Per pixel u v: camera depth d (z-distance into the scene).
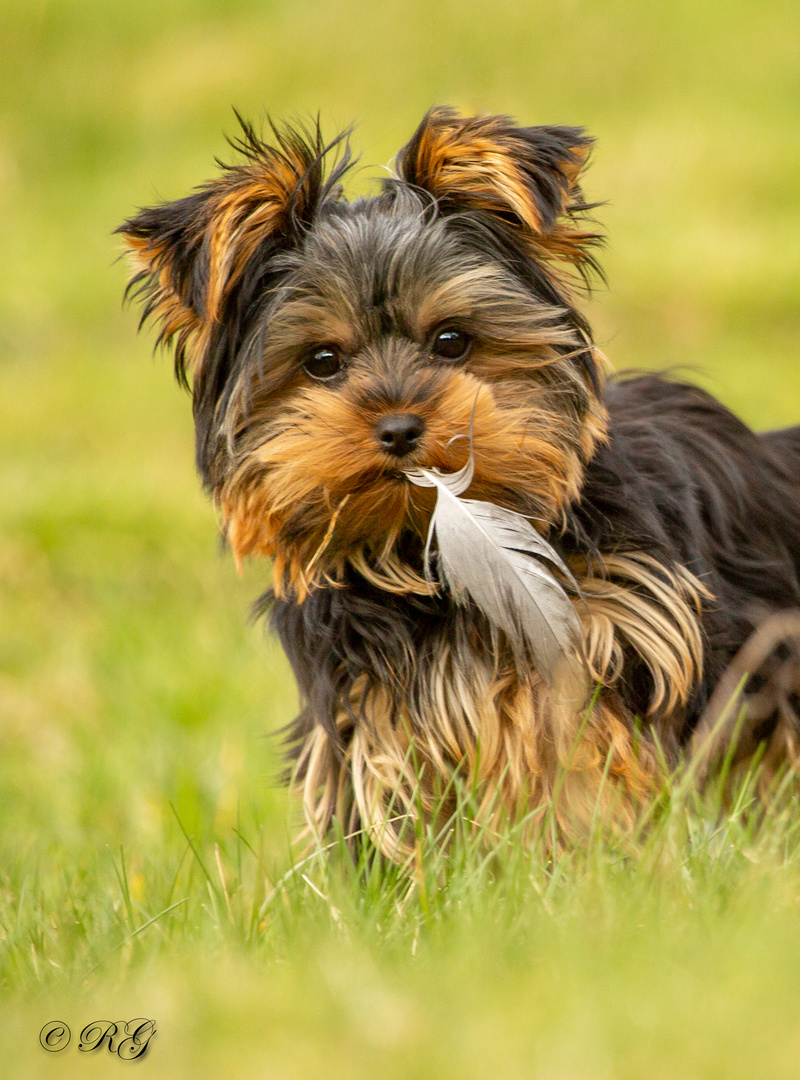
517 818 6.32
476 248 6.36
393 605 6.44
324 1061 3.96
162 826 9.39
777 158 31.06
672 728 6.40
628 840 6.10
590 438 6.32
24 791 10.63
